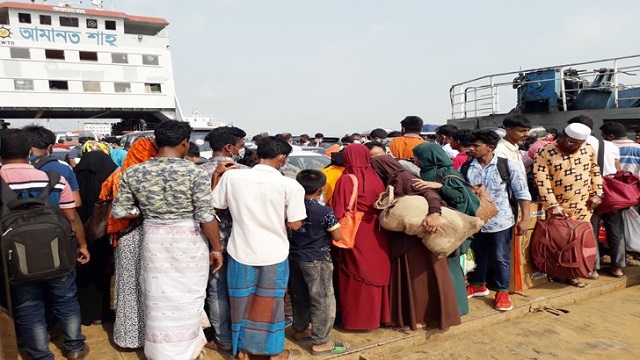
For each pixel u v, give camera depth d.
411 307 3.53
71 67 30.91
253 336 2.98
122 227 3.09
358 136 9.91
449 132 6.16
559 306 4.34
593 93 8.99
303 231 3.16
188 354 2.83
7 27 29.09
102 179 3.67
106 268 3.62
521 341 3.54
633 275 5.01
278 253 2.98
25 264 2.55
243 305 2.99
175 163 2.79
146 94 33.41
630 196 4.62
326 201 4.02
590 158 4.46
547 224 4.41
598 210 4.80
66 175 3.30
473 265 4.18
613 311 4.16
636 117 7.80
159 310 2.77
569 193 4.43
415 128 5.39
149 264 2.77
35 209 2.65
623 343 3.48
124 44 32.41
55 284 2.90
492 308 4.05
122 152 5.41
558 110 9.28
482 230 4.02
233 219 3.00
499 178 4.00
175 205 2.75
